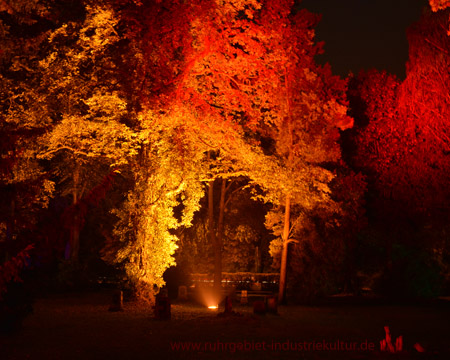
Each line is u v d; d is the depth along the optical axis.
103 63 25.08
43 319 19.30
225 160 29.19
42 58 27.42
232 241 43.09
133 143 27.27
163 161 26.41
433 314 23.97
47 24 28.36
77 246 39.47
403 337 16.22
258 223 42.59
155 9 24.03
